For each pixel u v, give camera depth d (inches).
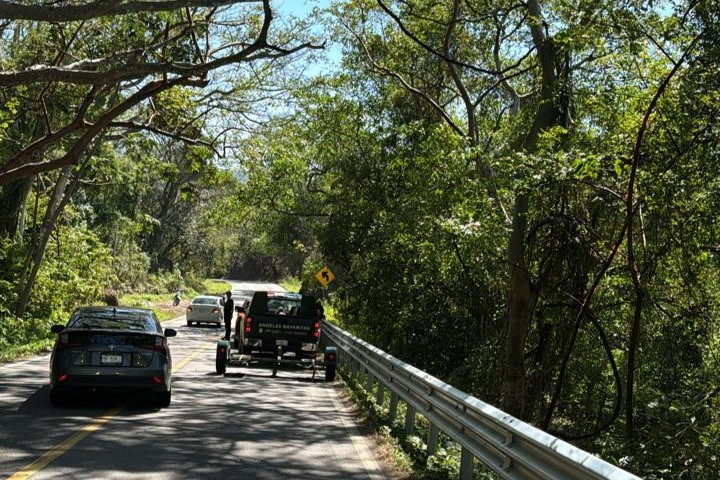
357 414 524.4
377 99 1304.1
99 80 577.0
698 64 487.2
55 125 1053.8
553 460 212.8
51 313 1249.4
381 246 1162.0
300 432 438.0
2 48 979.9
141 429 413.1
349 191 1352.1
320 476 324.5
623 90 601.3
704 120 479.5
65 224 1494.8
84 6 466.0
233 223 1656.0
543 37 621.9
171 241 3319.4
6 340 925.2
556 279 629.9
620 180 515.5
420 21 1041.5
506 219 701.3
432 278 969.5
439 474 329.7
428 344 1001.5
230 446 381.4
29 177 1165.1
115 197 2059.5
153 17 686.5
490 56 1172.5
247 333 792.3
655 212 499.5
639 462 482.6
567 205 569.0
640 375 688.4
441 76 1254.9
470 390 853.8
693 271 535.2
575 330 547.5
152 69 602.2
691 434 475.2
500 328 839.1
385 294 1120.8
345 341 818.8
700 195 481.4
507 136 893.2
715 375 612.4
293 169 1347.2
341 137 1326.3
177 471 317.1
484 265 789.2
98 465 318.7
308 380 741.3
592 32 525.0
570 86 611.8
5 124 885.8
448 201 787.4
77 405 486.3
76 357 466.0
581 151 528.1
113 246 2317.9
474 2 787.4
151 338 479.2
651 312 632.4
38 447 348.8
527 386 717.9
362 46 1187.9
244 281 5856.3
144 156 1248.8
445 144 831.7
